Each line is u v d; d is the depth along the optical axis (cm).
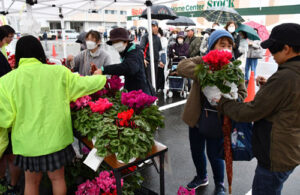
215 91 178
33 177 203
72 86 188
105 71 261
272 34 154
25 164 184
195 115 219
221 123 207
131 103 191
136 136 173
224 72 165
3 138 207
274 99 146
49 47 2075
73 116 221
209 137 214
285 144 150
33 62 178
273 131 152
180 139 411
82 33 497
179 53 621
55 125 180
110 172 239
